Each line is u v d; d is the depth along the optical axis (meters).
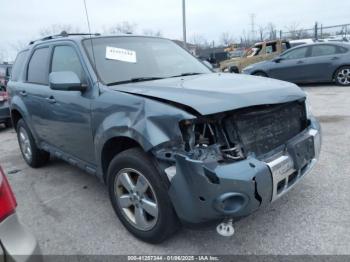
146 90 2.91
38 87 4.40
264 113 2.77
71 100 3.58
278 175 2.60
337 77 11.27
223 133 2.54
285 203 3.45
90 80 3.36
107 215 3.56
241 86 2.92
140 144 2.62
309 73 11.61
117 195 3.12
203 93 2.68
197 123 2.48
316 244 2.79
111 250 2.95
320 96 9.62
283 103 2.88
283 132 2.93
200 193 2.37
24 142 5.25
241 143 2.57
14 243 1.79
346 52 11.09
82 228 3.34
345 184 3.77
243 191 2.39
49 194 4.21
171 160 2.47
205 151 2.44
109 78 3.38
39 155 5.06
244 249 2.81
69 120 3.70
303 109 3.21
